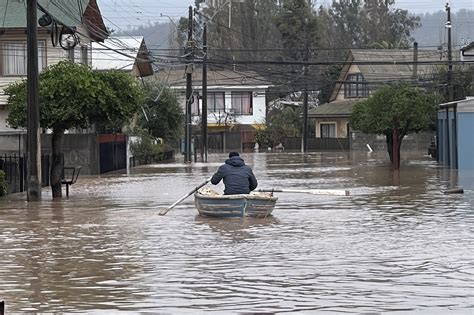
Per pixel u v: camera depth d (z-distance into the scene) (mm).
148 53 87125
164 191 53688
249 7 161750
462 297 19484
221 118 152625
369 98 76938
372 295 19797
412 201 43969
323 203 43406
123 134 85375
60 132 48375
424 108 72438
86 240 30250
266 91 154125
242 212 36312
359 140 136000
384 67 137875
